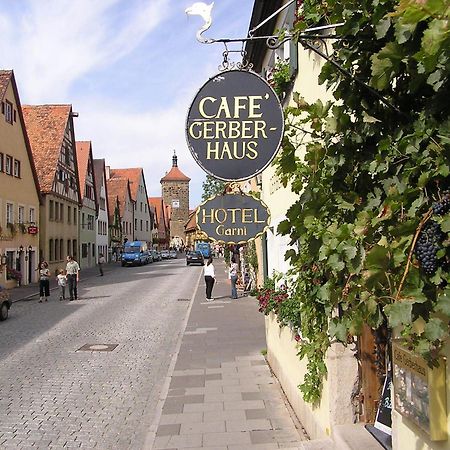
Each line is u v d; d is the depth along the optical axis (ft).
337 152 9.11
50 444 19.49
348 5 8.26
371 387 14.94
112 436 20.26
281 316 23.25
